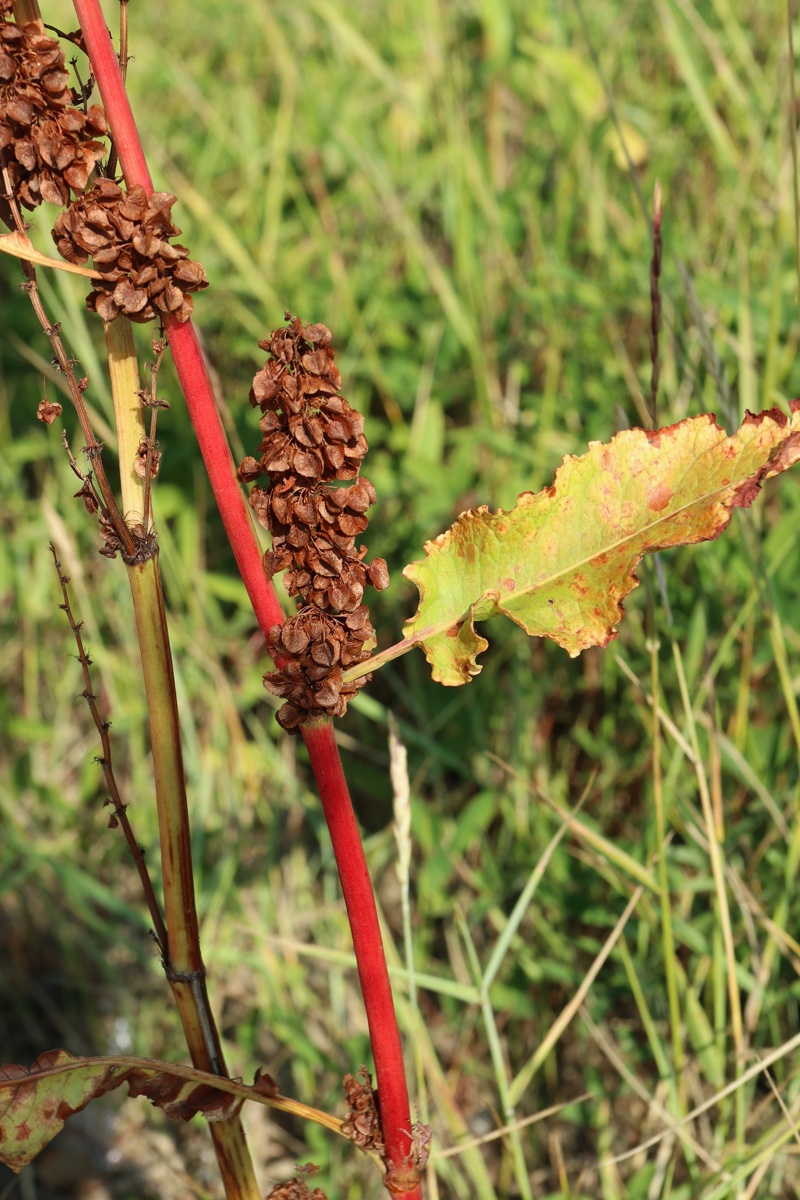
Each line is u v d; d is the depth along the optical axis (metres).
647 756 1.02
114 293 0.56
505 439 1.15
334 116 1.44
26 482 1.48
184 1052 1.13
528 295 1.20
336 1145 0.98
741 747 0.94
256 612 0.59
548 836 0.99
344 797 0.59
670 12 1.23
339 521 0.57
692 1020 0.84
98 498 0.59
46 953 1.25
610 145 1.29
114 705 1.24
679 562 1.03
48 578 1.33
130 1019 1.17
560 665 1.13
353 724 1.21
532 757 1.08
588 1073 0.95
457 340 1.27
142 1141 1.12
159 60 1.66
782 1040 0.91
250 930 0.85
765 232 1.18
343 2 1.65
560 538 0.59
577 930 1.05
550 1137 1.00
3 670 1.39
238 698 1.19
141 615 0.60
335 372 0.56
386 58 1.62
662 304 1.00
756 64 1.36
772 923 0.85
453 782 1.21
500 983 1.03
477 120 1.50
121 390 0.59
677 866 1.01
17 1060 1.20
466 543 0.59
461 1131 0.84
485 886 1.04
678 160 1.34
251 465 0.57
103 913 1.25
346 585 0.57
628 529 0.58
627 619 1.09
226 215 1.47
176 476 1.25
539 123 1.47
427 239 1.51
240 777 1.19
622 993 0.97
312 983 1.13
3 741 1.34
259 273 1.36
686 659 1.00
